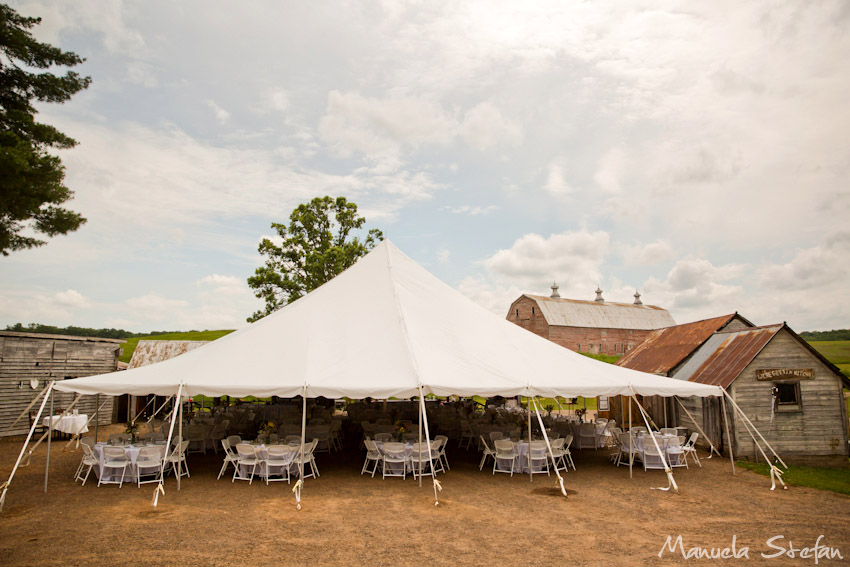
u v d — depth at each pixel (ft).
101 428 61.26
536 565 19.71
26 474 35.09
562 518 25.63
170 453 35.53
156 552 20.90
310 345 34.94
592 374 36.65
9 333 53.98
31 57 44.50
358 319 38.06
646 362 57.11
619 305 187.01
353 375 31.78
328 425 46.24
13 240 44.11
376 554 20.80
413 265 46.37
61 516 25.64
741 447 40.78
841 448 41.37
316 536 22.88
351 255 98.84
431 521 25.05
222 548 21.39
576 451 45.78
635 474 35.96
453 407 69.15
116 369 67.97
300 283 97.66
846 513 26.63
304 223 98.99
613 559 20.33
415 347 34.81
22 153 37.04
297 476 34.45
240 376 31.89
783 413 41.45
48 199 41.57
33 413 56.08
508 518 25.62
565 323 161.58
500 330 41.60
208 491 30.58
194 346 81.10
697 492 30.86
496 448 35.63
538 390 32.53
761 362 42.16
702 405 45.52
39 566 19.42
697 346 51.03
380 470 36.63
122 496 29.30
